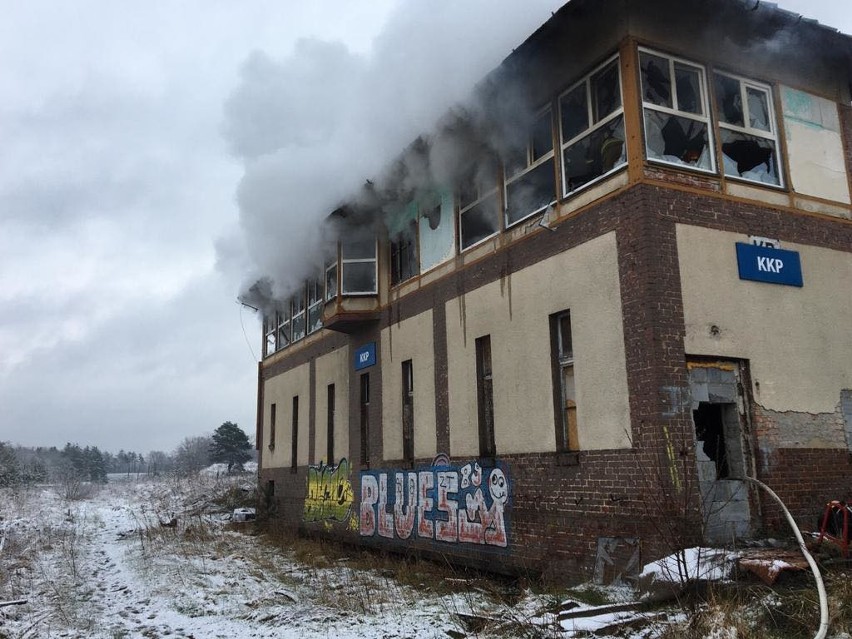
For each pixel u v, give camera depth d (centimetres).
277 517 2064
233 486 3145
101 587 1166
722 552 703
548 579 939
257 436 2334
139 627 847
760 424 870
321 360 1833
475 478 1132
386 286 1505
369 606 884
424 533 1266
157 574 1236
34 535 1984
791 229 970
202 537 1781
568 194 979
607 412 873
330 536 1667
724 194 917
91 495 4481
